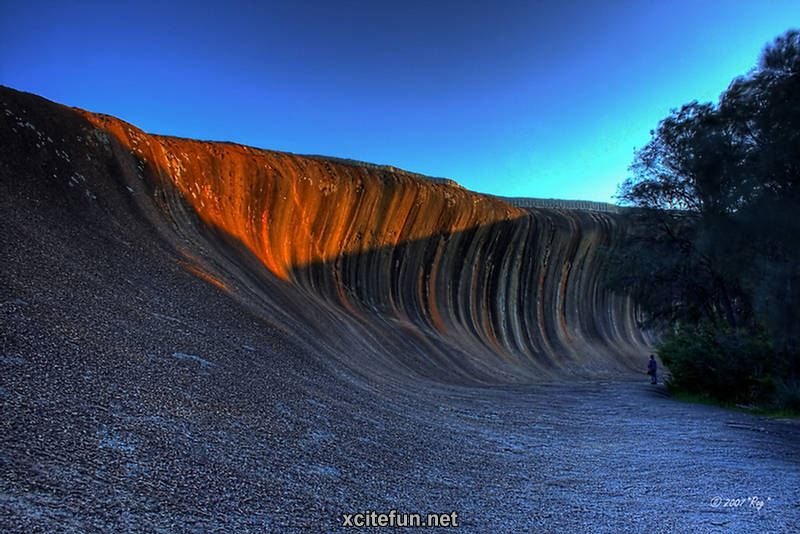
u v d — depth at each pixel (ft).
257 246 75.15
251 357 30.73
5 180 36.19
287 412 22.72
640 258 86.48
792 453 30.63
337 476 16.99
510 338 124.36
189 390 20.39
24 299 22.34
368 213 103.19
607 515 17.04
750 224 57.82
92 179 46.19
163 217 53.26
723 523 16.74
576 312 145.69
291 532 11.65
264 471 15.31
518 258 134.82
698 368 64.08
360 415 27.43
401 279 110.52
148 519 10.24
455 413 37.37
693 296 81.92
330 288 90.53
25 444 11.66
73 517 9.35
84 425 13.93
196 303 36.83
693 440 33.86
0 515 8.58
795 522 17.24
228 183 73.26
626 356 141.08
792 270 52.65
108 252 36.78
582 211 157.17
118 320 25.82
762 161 55.98
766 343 59.47
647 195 86.84
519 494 18.99
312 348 44.37
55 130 46.09
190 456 14.51
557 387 76.95
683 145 76.59
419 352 81.92
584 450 29.27
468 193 125.59
